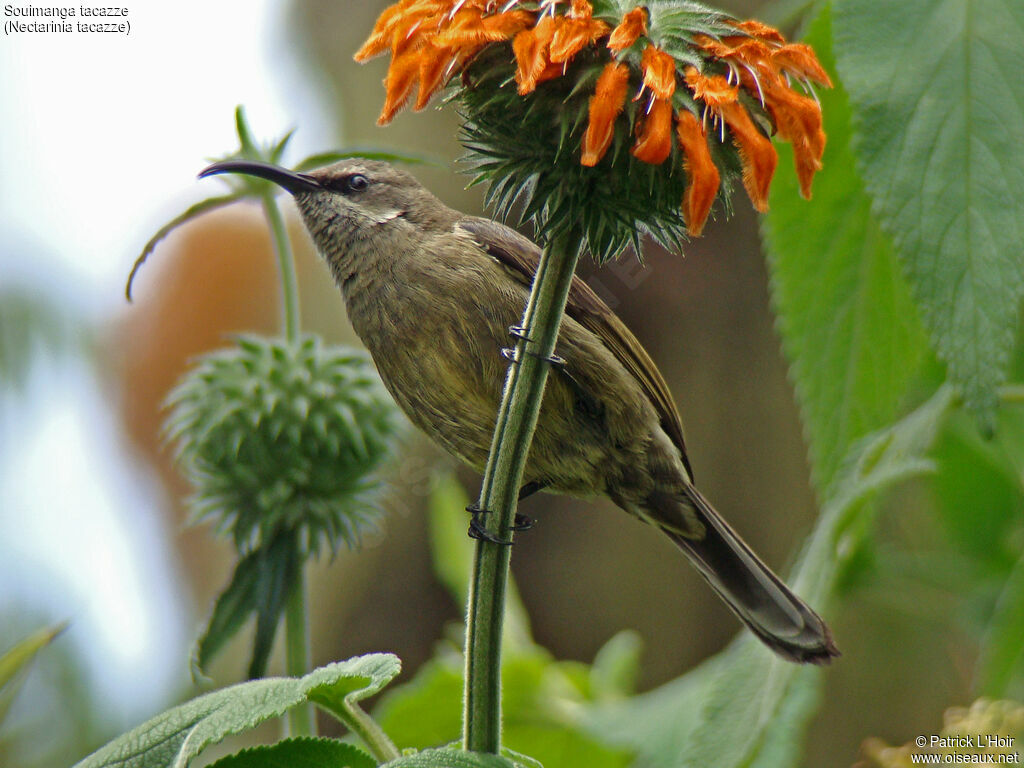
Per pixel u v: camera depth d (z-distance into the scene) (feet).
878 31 18.39
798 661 22.93
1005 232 17.22
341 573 46.65
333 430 23.94
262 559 23.32
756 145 14.88
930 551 38.34
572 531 45.06
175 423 24.94
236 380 24.16
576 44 14.82
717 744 21.89
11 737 32.42
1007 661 25.52
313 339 25.48
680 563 44.50
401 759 14.17
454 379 25.53
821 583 22.63
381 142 47.19
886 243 24.34
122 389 40.75
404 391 26.14
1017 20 18.01
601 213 16.14
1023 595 25.62
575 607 44.39
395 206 27.20
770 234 24.90
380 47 16.62
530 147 16.24
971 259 17.24
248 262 42.63
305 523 23.68
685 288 44.27
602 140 14.65
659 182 16.10
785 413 44.32
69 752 33.42
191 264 42.09
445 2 15.81
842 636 41.93
